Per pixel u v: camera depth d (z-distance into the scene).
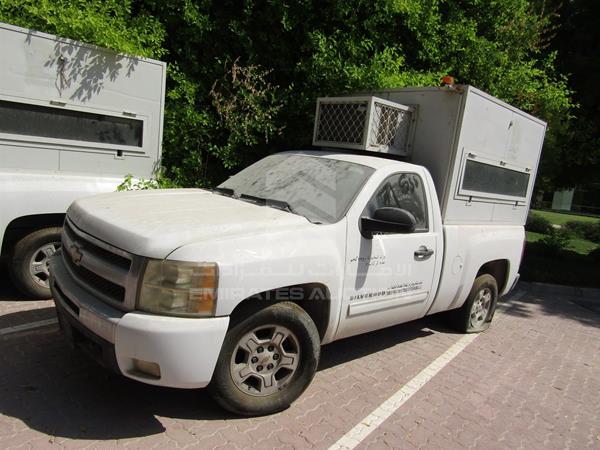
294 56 7.20
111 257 2.98
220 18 6.81
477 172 5.14
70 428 2.96
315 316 3.62
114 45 4.99
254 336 3.17
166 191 4.25
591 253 12.12
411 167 4.41
